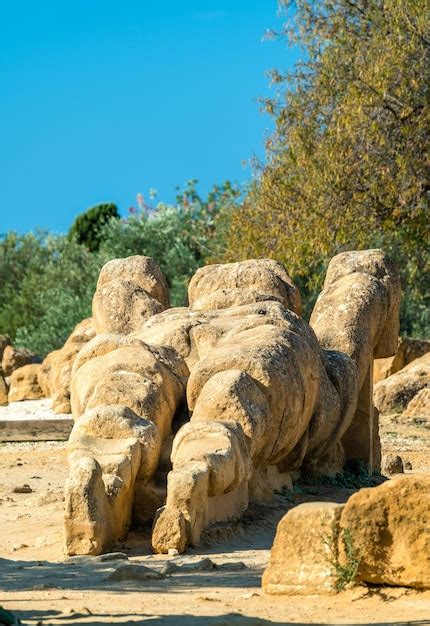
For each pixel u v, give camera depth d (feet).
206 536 41.93
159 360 50.93
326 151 102.83
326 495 54.13
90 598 29.04
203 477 41.68
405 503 27.68
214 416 46.55
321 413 54.80
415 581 27.48
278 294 61.52
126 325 61.82
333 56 104.42
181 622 24.18
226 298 59.26
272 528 45.57
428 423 92.32
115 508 42.01
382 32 101.45
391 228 103.55
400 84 99.91
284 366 49.26
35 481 64.13
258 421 46.70
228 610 26.61
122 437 45.24
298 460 53.36
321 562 28.32
